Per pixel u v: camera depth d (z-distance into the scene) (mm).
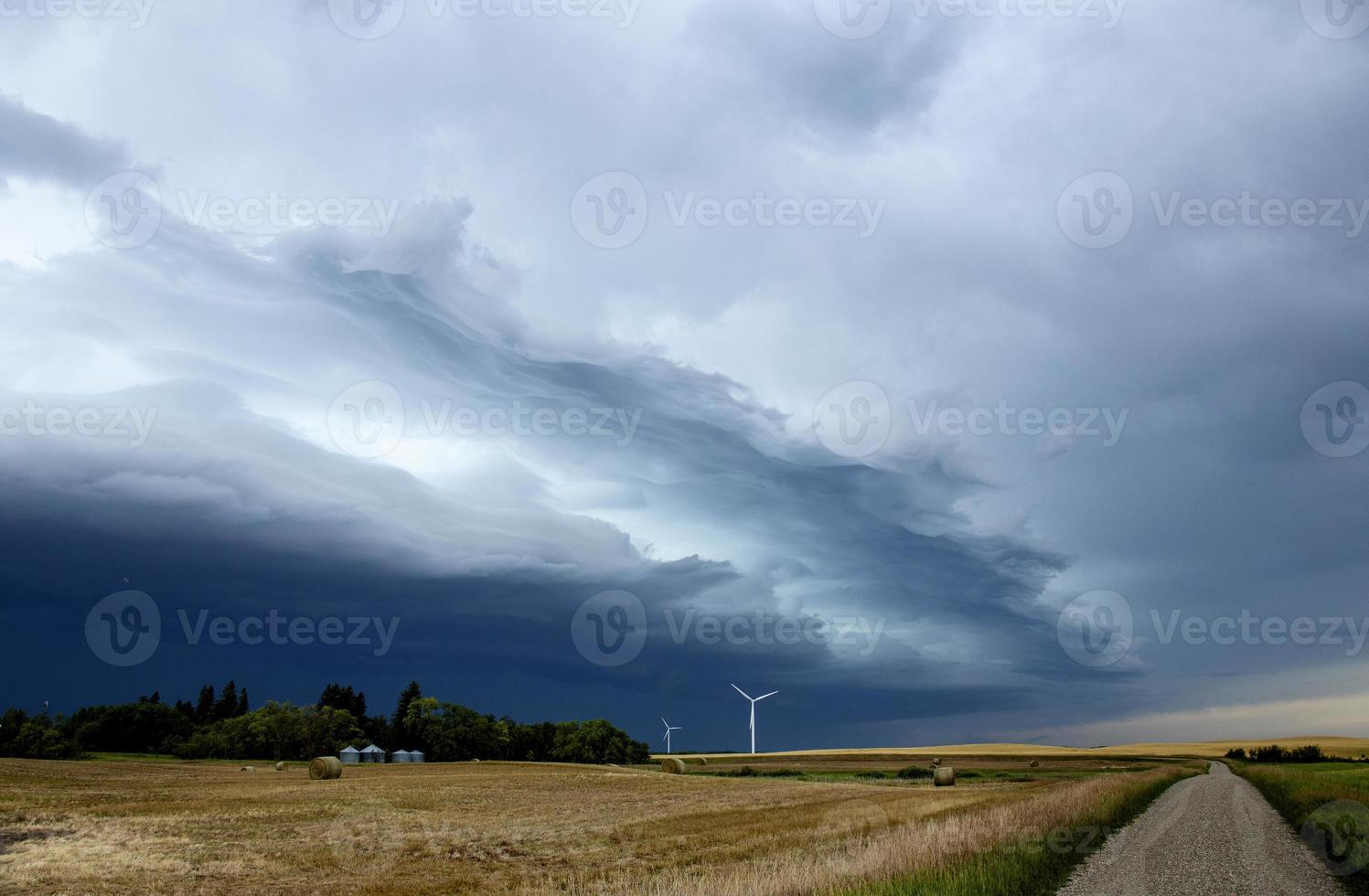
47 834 23453
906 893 13477
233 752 134000
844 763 117875
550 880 17969
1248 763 101375
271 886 17922
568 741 155500
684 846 23375
